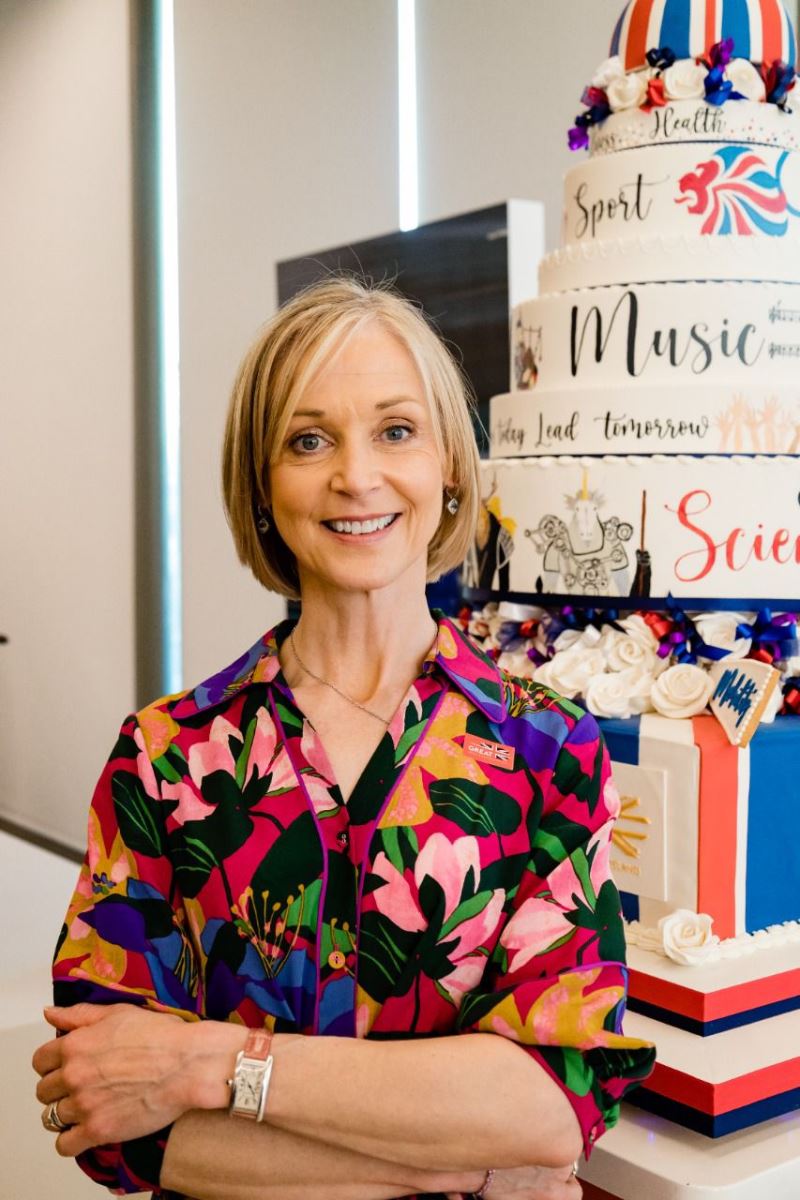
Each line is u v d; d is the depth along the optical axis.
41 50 5.44
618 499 1.86
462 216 3.29
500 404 2.12
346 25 4.35
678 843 1.68
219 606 4.83
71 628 5.42
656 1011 1.59
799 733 1.73
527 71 3.73
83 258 5.25
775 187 1.93
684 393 1.87
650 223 1.96
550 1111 1.05
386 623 1.22
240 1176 1.08
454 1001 1.13
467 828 1.14
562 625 1.92
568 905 1.14
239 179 4.75
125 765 1.22
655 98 1.94
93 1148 1.14
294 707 1.20
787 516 1.83
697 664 1.84
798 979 1.61
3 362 5.87
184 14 4.96
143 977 1.17
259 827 1.17
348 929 1.14
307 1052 1.07
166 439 5.04
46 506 5.58
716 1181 1.31
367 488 1.16
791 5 2.99
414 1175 1.08
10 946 2.36
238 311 4.74
